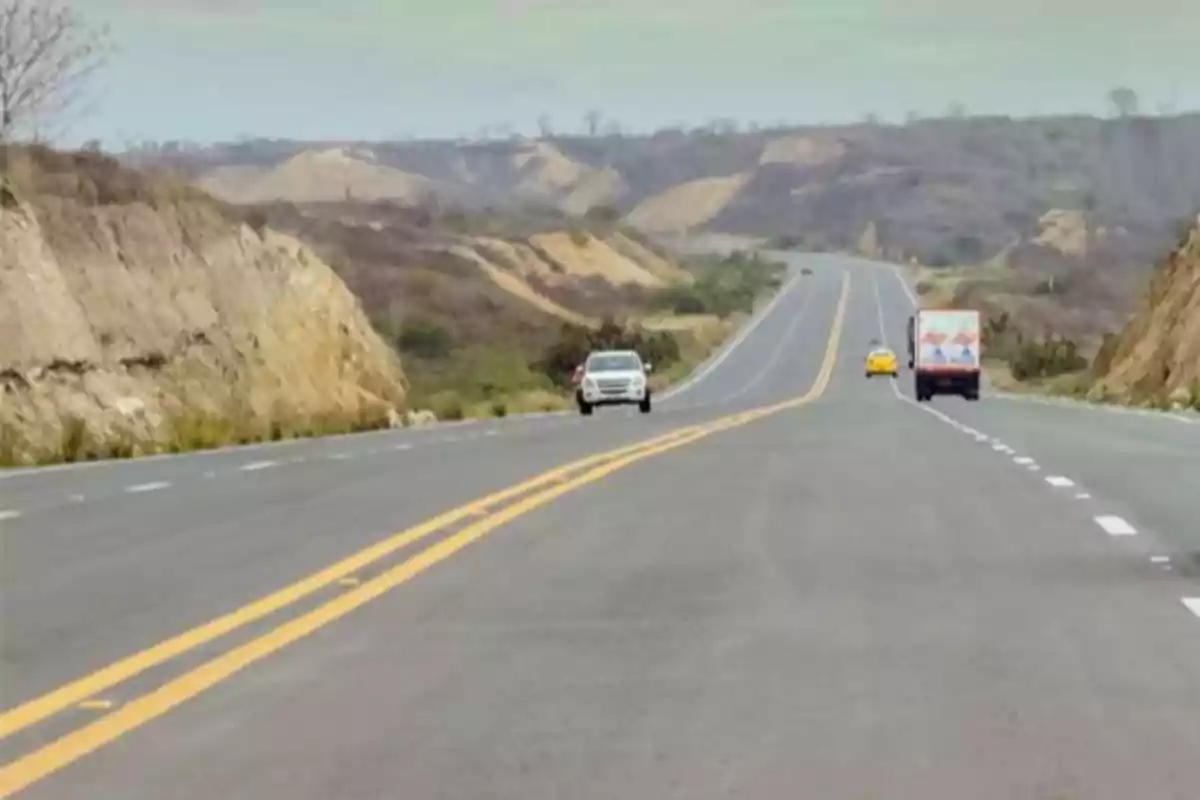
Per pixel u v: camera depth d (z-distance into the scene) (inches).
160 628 789.9
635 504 1337.4
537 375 6889.8
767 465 1756.9
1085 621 778.2
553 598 862.5
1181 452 1940.2
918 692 628.7
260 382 3090.6
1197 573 928.9
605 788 499.2
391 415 3440.0
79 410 2502.5
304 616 815.7
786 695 625.6
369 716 600.1
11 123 3065.9
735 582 909.8
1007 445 2106.3
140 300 2928.2
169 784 513.0
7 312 2475.4
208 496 1465.3
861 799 485.4
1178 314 4475.9
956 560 988.6
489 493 1449.3
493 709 608.7
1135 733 562.9
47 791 506.9
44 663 709.3
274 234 3432.6
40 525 1237.7
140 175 3149.6
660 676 663.1
